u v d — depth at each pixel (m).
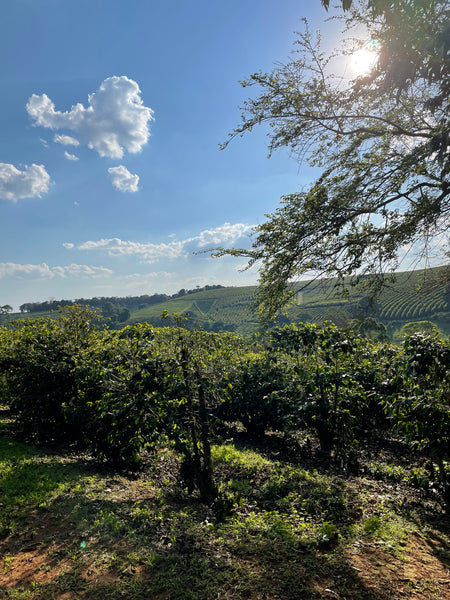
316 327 7.76
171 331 5.37
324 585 3.16
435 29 4.38
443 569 3.55
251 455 7.40
